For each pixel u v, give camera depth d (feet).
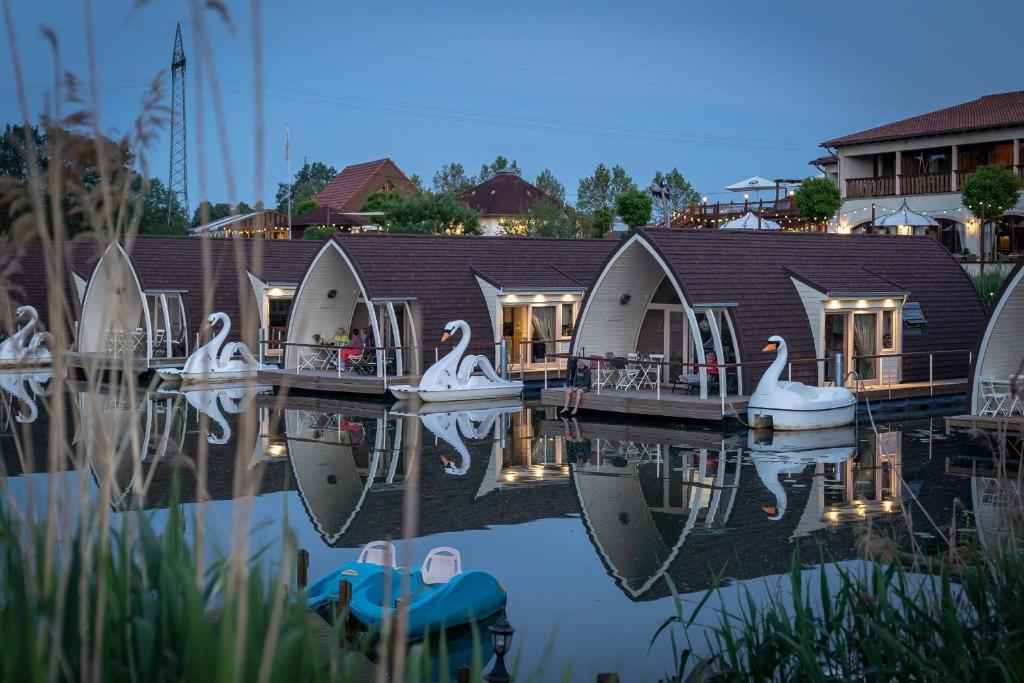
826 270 84.43
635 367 83.25
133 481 10.24
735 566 36.91
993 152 138.62
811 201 137.28
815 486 51.06
